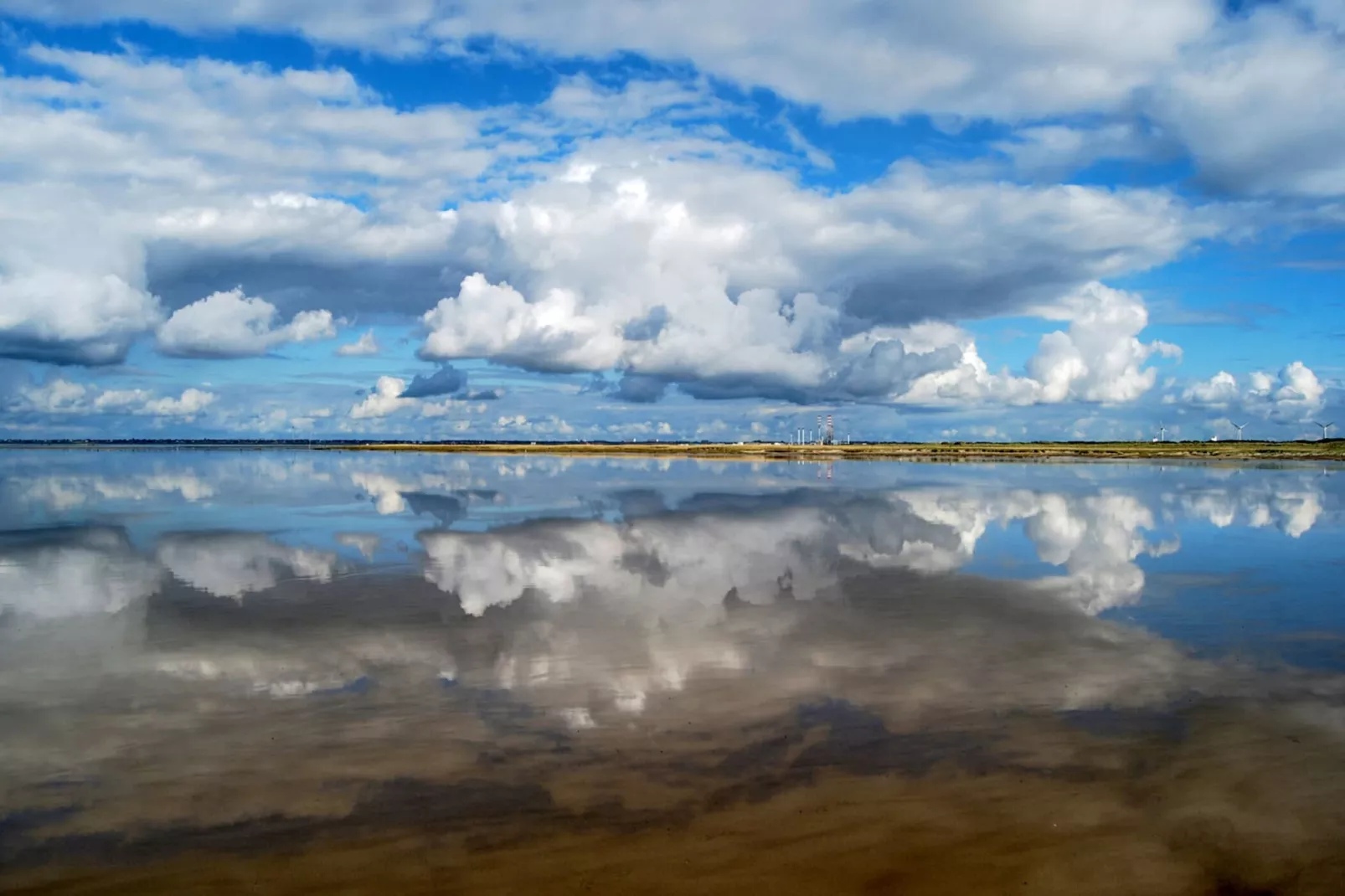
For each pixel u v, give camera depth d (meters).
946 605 14.56
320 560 19.09
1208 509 30.97
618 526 25.64
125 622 13.21
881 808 6.99
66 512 30.14
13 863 6.16
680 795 7.21
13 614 13.75
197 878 5.99
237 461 88.81
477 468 69.00
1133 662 11.15
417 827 6.66
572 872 6.05
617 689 9.93
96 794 7.23
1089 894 5.86
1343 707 9.43
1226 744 8.33
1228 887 5.96
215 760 7.89
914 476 55.56
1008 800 7.15
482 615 13.70
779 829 6.64
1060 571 17.89
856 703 9.48
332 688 9.96
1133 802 7.12
